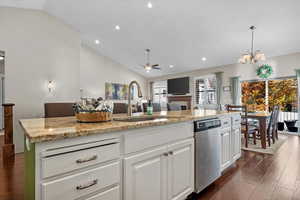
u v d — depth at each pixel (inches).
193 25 174.7
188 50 233.3
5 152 128.4
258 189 80.7
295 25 155.3
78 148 39.3
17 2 146.2
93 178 41.4
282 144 161.9
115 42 242.5
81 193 39.3
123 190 47.9
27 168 45.8
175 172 64.6
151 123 54.6
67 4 158.1
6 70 148.2
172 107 155.1
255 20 152.8
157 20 174.9
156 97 377.4
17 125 150.9
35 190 33.8
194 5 145.3
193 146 73.6
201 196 75.1
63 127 45.6
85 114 55.3
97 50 288.4
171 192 62.7
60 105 94.9
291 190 79.4
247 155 130.8
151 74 360.2
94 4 157.9
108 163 44.9
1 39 146.1
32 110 159.9
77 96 193.5
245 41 191.6
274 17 145.8
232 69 260.2
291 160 119.0
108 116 59.6
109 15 173.9
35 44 163.2
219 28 173.2
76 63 195.2
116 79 327.9
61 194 36.3
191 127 73.2
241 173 98.5
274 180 89.5
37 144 34.4
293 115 216.8
